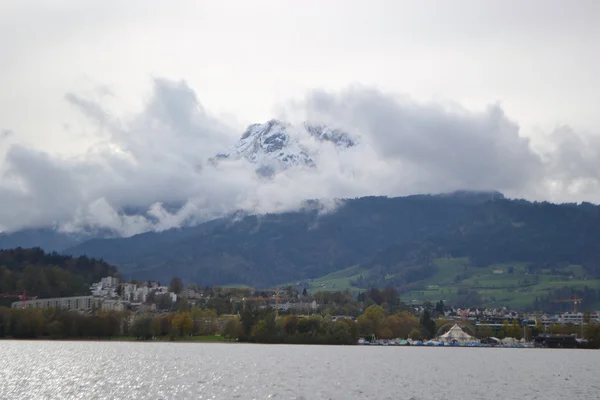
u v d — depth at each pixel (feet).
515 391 601.21
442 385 639.35
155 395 553.23
